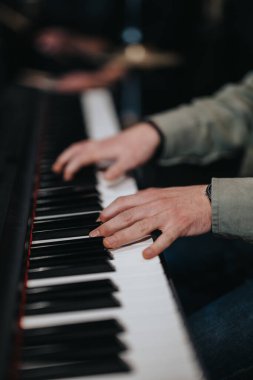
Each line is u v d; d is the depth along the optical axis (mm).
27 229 820
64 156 1124
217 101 1281
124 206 834
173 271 1156
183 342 596
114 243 783
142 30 2615
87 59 2525
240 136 1242
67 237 838
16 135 1281
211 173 1493
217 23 2178
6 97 1757
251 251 1164
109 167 1104
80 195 999
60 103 1763
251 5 2146
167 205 816
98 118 1604
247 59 2199
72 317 650
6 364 554
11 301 638
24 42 2242
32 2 2301
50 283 722
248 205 811
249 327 855
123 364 570
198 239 1260
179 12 2412
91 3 3184
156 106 2637
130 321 635
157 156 1187
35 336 621
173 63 2268
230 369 788
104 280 713
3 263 703
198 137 1208
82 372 570
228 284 1115
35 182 1042
